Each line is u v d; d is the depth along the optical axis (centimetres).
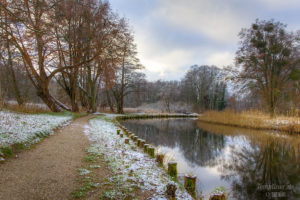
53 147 545
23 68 1538
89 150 539
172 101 5734
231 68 2155
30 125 697
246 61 2019
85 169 390
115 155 531
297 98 1939
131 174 399
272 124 1705
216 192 325
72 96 1873
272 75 1966
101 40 1370
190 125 2184
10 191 273
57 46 1232
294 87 1934
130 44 1964
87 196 283
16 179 314
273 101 1947
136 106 5325
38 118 917
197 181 619
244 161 871
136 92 3419
